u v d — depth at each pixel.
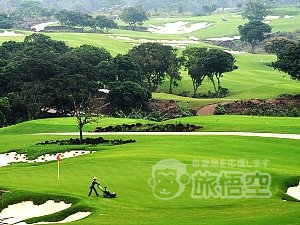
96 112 124.50
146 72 157.12
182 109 123.81
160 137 77.25
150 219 35.53
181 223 33.56
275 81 169.12
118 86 128.50
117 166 53.69
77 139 78.06
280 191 42.88
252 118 94.44
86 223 35.59
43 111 126.31
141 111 126.31
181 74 180.62
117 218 36.41
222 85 165.00
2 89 127.94
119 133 84.44
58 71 129.62
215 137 74.50
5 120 114.62
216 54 149.88
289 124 84.50
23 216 41.44
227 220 33.38
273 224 31.47
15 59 142.50
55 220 39.31
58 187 46.72
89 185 46.78
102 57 153.88
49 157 69.62
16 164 67.81
